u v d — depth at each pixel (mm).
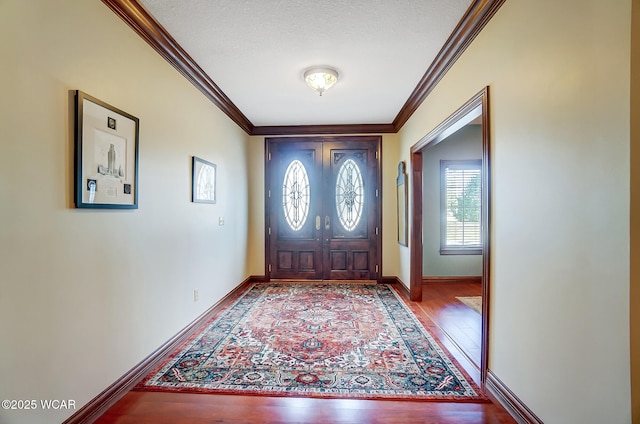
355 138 5090
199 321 3113
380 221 5062
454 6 2070
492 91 1979
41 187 1438
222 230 3812
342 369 2307
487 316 2033
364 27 2312
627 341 1095
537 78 1553
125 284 2023
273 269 5219
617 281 1131
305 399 1955
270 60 2816
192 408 1858
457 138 5184
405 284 4410
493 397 1941
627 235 1090
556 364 1433
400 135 4797
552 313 1456
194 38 2443
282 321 3285
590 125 1235
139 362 2162
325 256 5168
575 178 1312
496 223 1941
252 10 2105
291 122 4875
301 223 5191
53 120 1497
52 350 1496
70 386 1597
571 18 1323
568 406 1361
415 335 2922
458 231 5160
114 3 1884
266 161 5152
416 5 2062
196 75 2980
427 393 2018
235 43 2527
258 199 5172
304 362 2408
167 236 2549
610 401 1160
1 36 1274
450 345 2715
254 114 4457
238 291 4402
